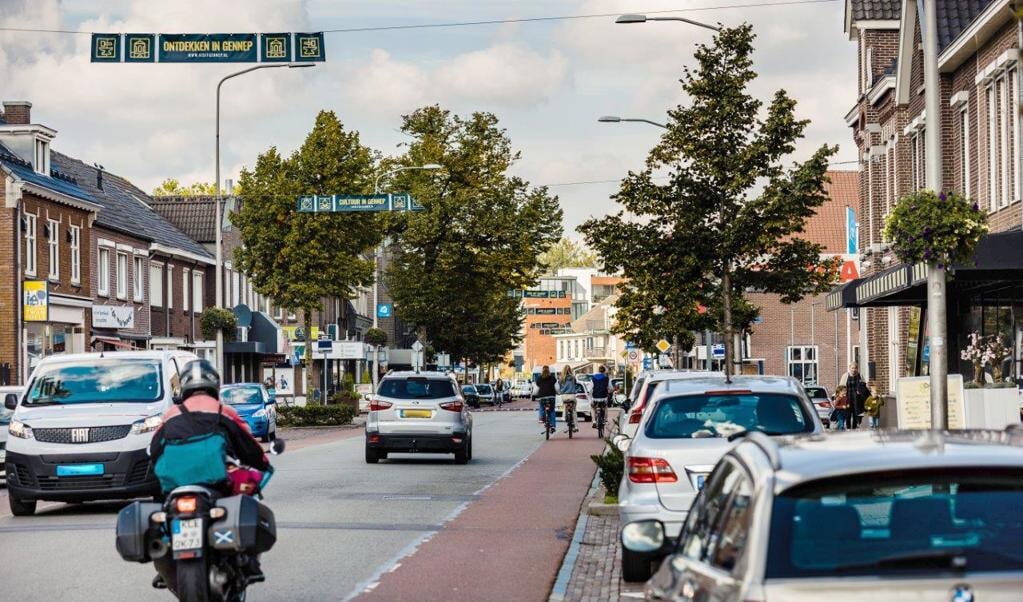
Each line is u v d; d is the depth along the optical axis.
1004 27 29.70
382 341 76.44
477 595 13.11
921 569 5.00
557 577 14.27
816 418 13.51
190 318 71.00
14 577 14.30
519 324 114.06
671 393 13.80
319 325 90.31
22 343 48.66
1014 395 21.80
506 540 17.48
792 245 31.50
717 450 13.21
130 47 30.97
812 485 5.27
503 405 115.12
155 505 10.41
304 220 58.00
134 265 62.50
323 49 30.86
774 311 85.69
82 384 22.16
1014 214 29.27
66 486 20.91
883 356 44.34
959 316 34.00
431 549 16.55
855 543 5.21
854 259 63.88
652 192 30.69
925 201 19.00
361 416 70.75
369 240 60.16
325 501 22.59
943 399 19.06
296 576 14.27
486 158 77.62
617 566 15.10
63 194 52.50
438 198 75.19
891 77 41.56
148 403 21.80
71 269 54.22
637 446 13.47
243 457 11.04
